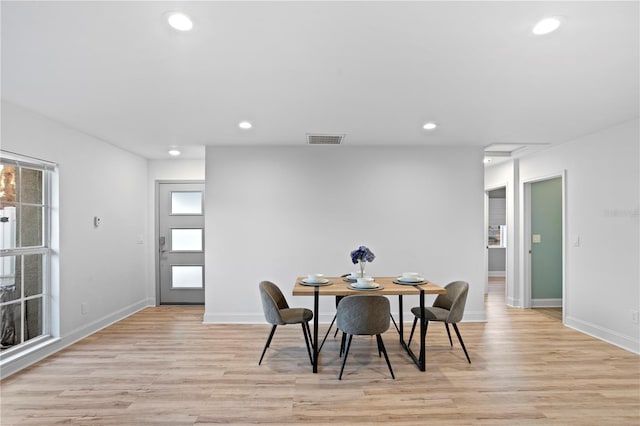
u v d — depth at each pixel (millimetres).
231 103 3139
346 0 1657
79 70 2436
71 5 1683
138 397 2725
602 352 3664
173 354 3617
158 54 2203
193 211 5934
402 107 3248
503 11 1752
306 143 4699
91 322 4316
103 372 3176
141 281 5656
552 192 5738
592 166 4227
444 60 2305
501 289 7352
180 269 5945
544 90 2836
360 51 2178
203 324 4723
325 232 4852
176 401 2666
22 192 3402
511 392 2805
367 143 4719
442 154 4910
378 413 2508
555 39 2029
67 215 3865
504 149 5305
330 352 3668
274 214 4828
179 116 3516
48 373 3148
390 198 4883
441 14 1776
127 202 5203
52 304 3723
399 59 2289
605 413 2502
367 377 3070
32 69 2412
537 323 4754
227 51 2168
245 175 4824
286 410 2543
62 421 2402
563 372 3170
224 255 4801
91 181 4309
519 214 5723
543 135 4297
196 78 2582
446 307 3838
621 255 3822
